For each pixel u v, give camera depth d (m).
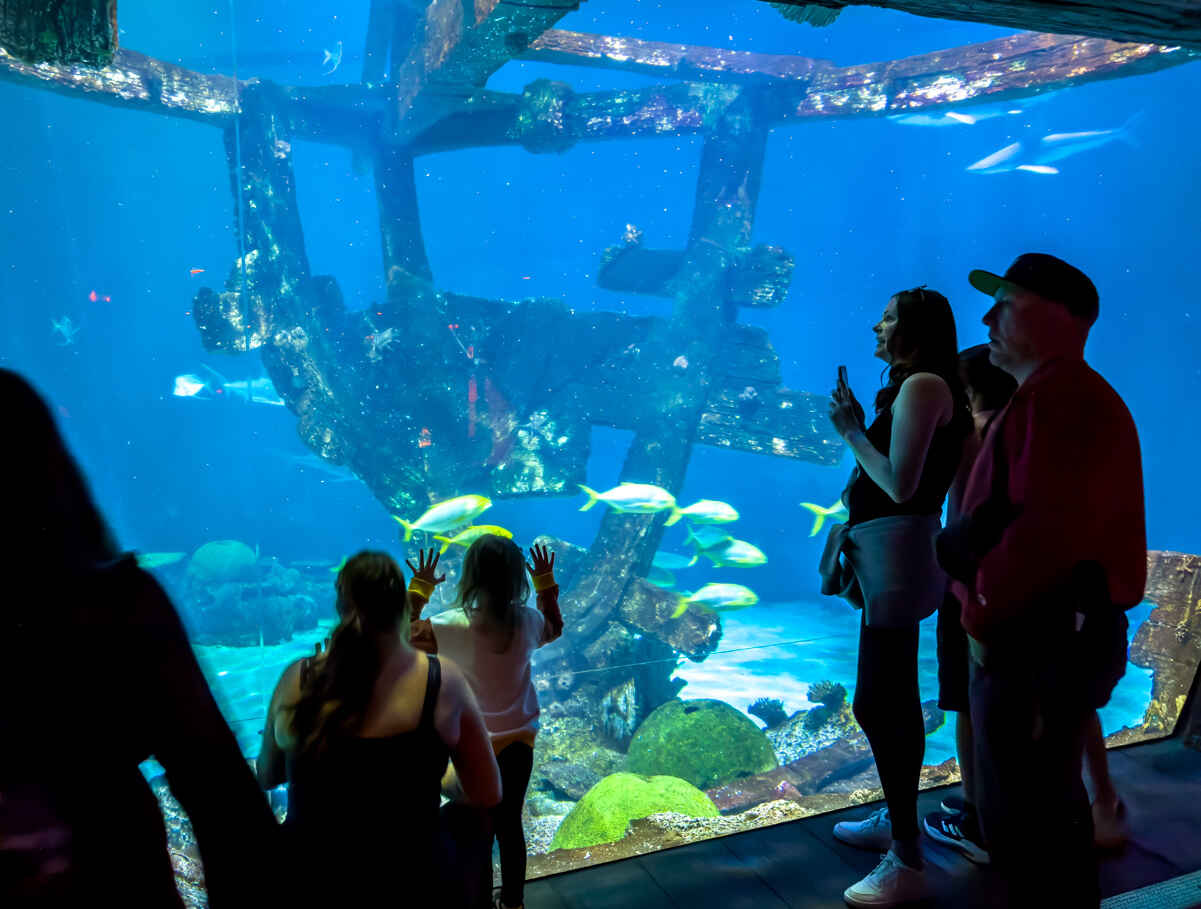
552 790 7.52
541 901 2.38
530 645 2.20
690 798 4.75
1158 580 4.10
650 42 10.19
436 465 9.47
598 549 9.51
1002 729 1.96
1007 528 1.94
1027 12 2.15
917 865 2.31
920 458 2.11
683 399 10.27
